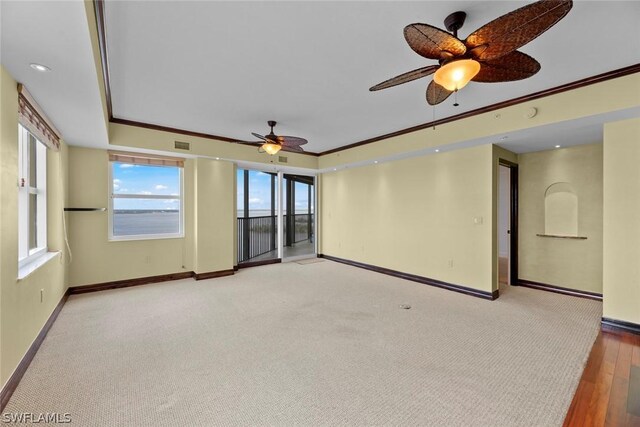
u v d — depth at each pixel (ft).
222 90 10.71
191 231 17.63
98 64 7.43
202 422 5.77
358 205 21.08
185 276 17.47
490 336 9.58
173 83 10.09
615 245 9.96
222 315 11.44
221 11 6.44
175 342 9.14
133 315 11.39
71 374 7.37
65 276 13.15
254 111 12.95
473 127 12.92
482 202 14.08
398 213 18.19
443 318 11.17
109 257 15.12
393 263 18.44
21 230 9.03
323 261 23.04
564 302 13.12
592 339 9.32
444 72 6.44
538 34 5.62
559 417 5.87
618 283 9.91
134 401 6.38
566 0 4.63
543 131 11.65
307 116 13.62
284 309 12.14
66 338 9.36
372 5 6.34
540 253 15.28
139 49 7.94
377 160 18.40
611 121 10.16
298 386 6.94
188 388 6.85
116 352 8.50
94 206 14.70
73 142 13.58
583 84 9.92
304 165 21.76
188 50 8.02
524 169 15.78
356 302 13.09
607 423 5.69
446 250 15.55
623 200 9.80
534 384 6.97
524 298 13.75
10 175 6.93
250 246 22.12
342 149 20.12
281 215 22.63
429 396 6.56
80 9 4.77
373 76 9.62
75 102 8.82
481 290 14.01
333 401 6.40
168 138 15.58
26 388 6.79
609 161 10.05
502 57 6.47
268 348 8.79
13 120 7.16
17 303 7.22
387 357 8.26
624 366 7.72
